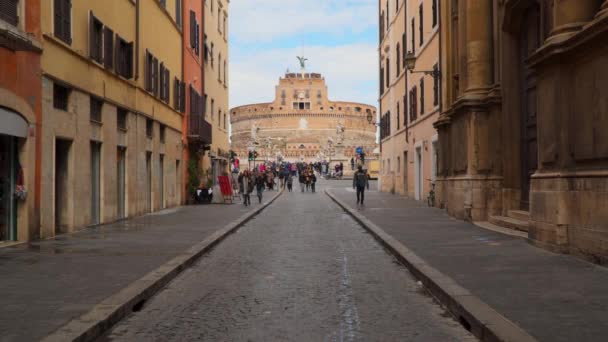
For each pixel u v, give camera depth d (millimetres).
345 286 9281
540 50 11242
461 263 10359
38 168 14430
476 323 6402
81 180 17094
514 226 15312
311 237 16625
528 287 8109
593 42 9836
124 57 21094
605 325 6094
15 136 13531
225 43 46625
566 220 11109
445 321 7066
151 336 6469
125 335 6520
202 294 8711
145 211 23938
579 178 10555
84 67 17156
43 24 14492
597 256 9898
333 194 42125
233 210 26859
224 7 45719
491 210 18062
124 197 21672
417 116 32531
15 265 10484
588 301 7211
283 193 48469
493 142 18062
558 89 11125
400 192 39406
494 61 18234
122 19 20750
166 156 28125
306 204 33719
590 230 10148
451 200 20938
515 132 16438
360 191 29031
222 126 45375
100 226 18438
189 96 32469
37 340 5754
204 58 36938
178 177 31000
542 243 11930
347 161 98938
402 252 11930
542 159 11961
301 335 6422
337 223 21266
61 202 16469
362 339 6277
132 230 17188
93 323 6379
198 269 11023
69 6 16062
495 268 9742
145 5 23859
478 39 18469
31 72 14000
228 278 10047
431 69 28156
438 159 24766
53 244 13602
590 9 10789
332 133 135625
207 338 6355
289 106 136750
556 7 11172
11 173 13781
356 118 141750
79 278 9164
